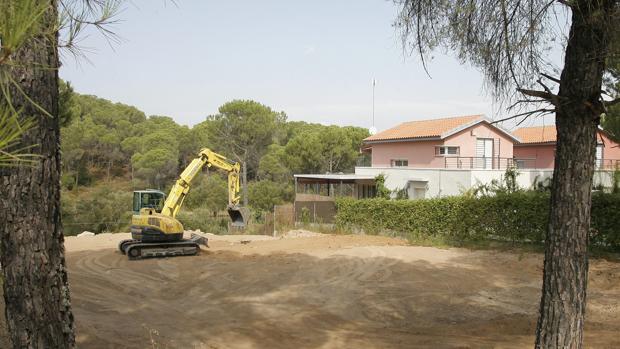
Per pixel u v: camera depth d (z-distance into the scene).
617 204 16.16
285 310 10.62
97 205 32.97
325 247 19.19
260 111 52.81
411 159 32.34
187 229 32.41
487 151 31.00
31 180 3.72
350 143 48.25
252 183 47.84
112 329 9.13
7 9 2.00
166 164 53.28
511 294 11.71
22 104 3.54
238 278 13.70
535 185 21.27
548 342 4.89
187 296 11.94
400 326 9.46
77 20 2.95
